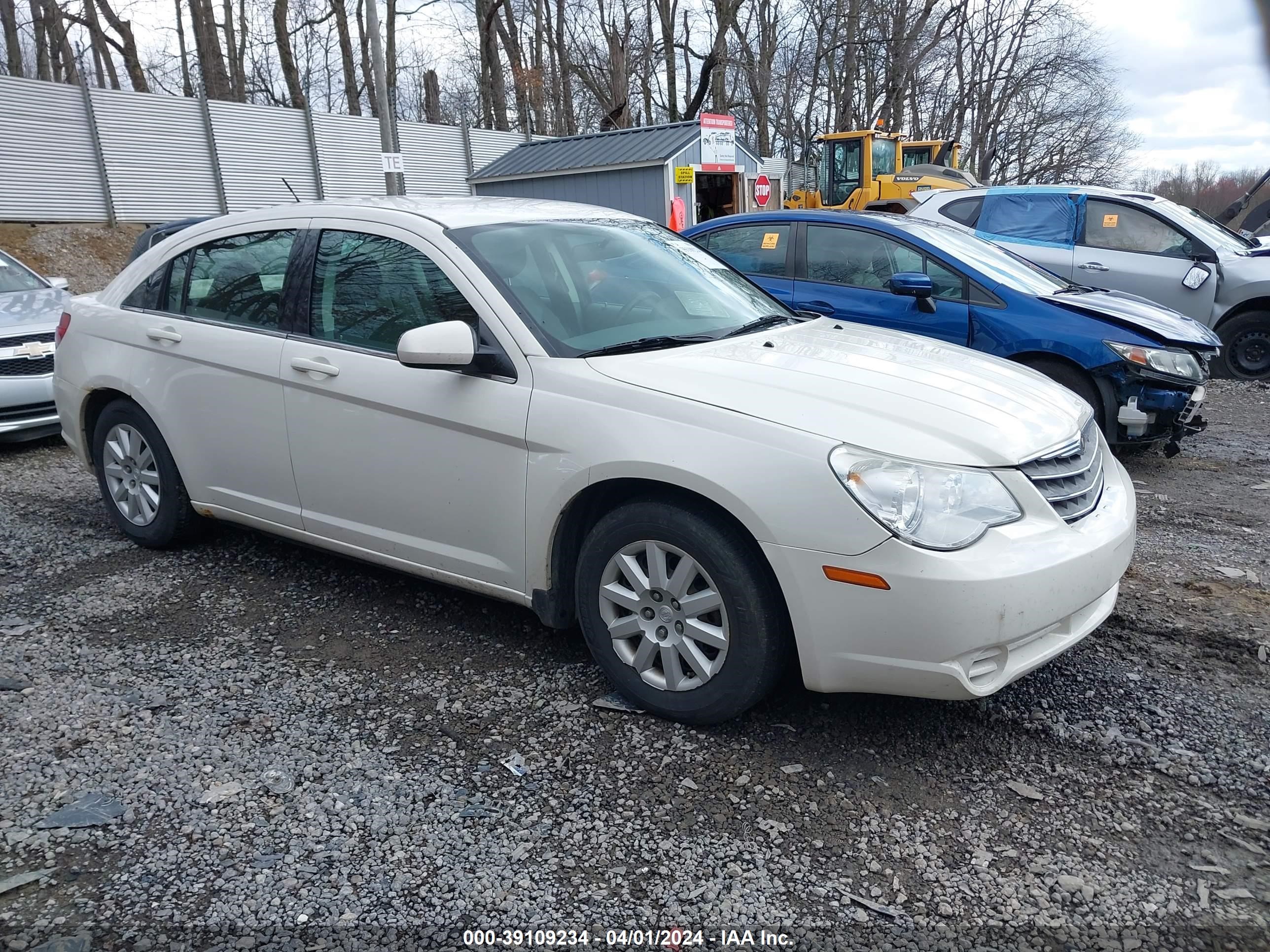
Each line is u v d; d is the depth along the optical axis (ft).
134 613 13.28
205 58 103.60
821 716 10.39
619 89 107.04
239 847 8.38
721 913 7.57
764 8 112.27
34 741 10.04
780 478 8.97
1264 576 14.16
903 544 8.59
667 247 14.33
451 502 11.35
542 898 7.74
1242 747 9.74
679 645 10.00
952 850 8.29
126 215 75.51
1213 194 53.88
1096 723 10.23
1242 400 27.45
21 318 23.58
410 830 8.59
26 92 68.44
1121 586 13.85
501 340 10.98
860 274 22.43
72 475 20.97
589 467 10.02
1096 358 19.48
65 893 7.81
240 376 13.25
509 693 11.02
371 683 11.29
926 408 9.57
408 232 12.14
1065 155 132.16
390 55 110.42
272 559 15.25
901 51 107.04
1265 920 7.43
